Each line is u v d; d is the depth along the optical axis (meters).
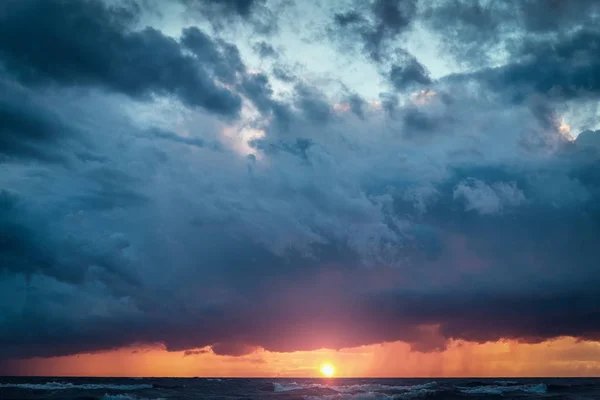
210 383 96.94
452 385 88.62
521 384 91.25
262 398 58.41
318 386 81.56
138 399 52.12
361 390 72.25
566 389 72.00
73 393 57.91
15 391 58.25
